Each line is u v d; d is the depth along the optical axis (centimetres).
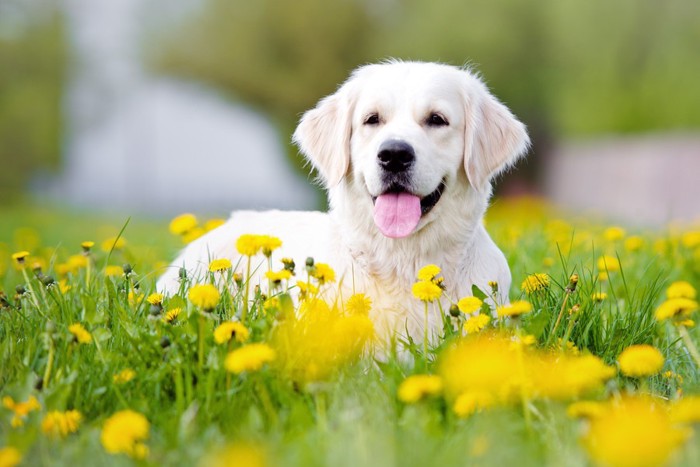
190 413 313
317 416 324
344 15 3117
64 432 313
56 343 364
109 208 3216
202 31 3306
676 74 2677
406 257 464
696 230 877
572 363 332
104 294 445
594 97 2764
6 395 347
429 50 2720
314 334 366
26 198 3328
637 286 544
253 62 3172
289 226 553
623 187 2642
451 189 474
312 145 523
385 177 450
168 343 359
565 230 825
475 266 480
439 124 474
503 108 514
